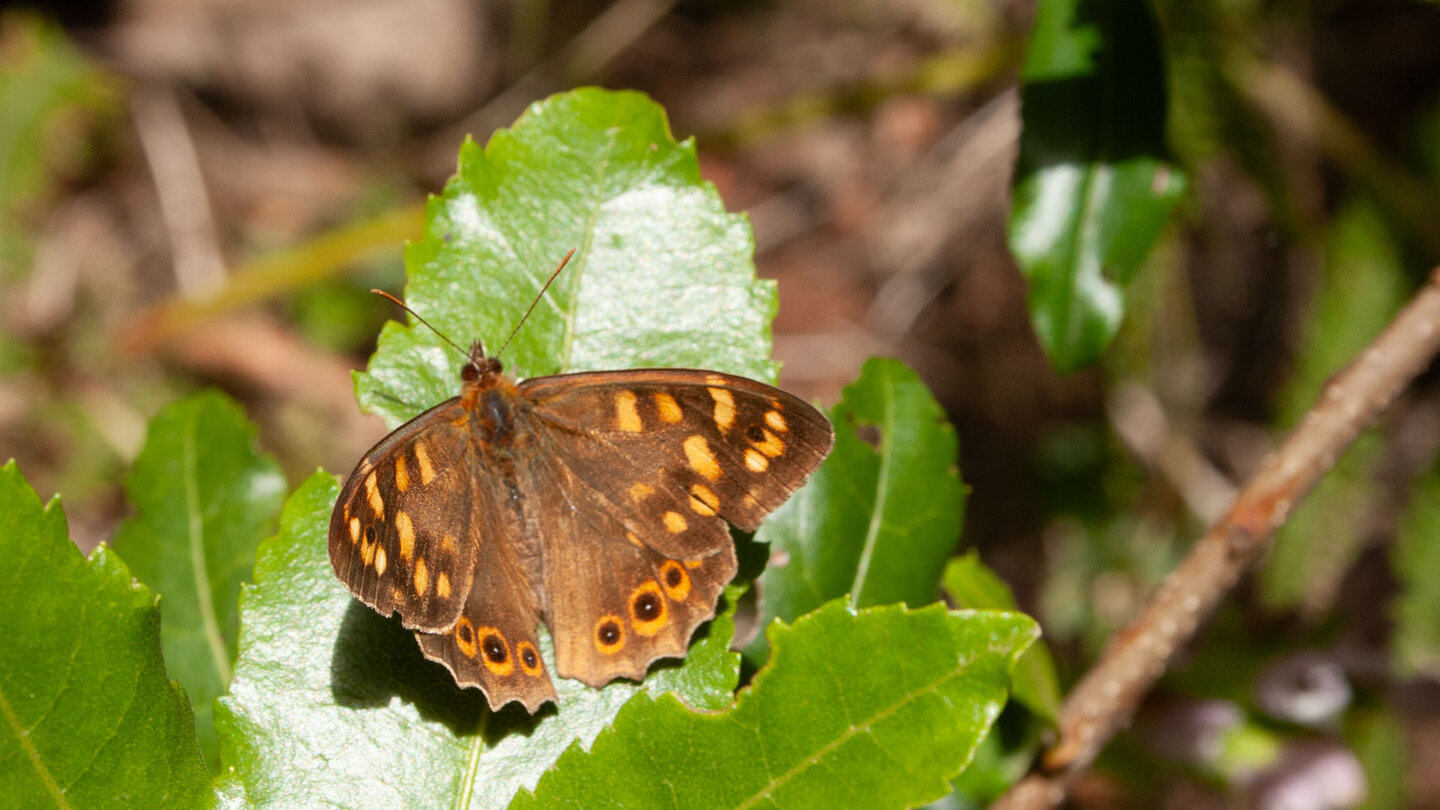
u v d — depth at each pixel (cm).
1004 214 60
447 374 32
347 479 32
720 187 65
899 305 62
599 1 67
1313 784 37
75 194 62
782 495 32
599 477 33
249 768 31
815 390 61
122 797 31
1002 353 60
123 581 31
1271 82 43
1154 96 35
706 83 67
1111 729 34
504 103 67
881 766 31
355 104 69
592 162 32
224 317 58
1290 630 42
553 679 32
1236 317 55
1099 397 56
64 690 30
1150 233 35
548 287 32
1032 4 57
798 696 31
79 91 59
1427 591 42
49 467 56
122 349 57
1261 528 34
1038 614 55
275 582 31
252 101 68
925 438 34
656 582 32
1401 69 51
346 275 60
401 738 31
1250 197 52
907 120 63
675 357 32
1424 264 43
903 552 34
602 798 31
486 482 33
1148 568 52
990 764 35
